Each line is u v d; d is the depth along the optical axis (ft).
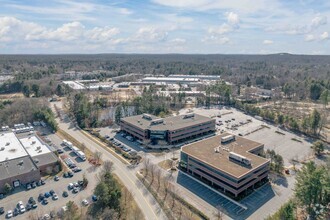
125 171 323.98
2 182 280.51
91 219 223.10
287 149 402.11
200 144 354.13
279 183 303.27
